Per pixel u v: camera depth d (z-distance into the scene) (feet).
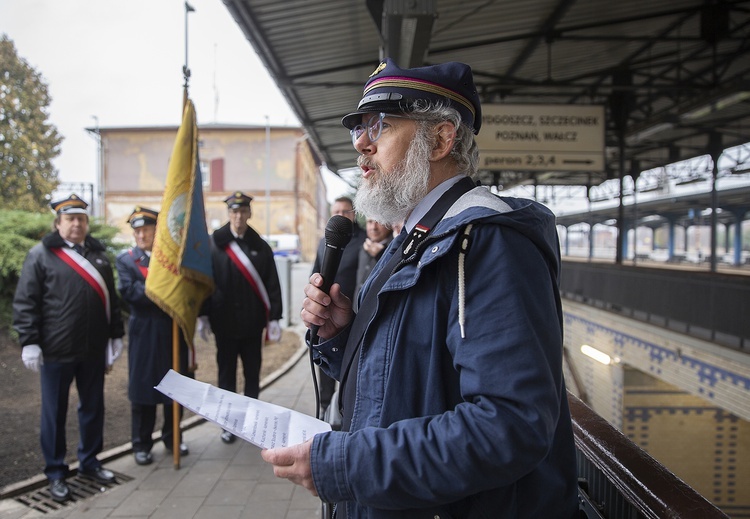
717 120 38.47
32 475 12.28
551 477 3.55
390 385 3.44
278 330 15.64
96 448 12.23
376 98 3.79
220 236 14.66
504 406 2.86
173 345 12.53
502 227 3.22
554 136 25.16
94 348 11.87
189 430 15.58
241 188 120.47
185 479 12.30
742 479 26.27
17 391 18.43
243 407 4.03
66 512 10.75
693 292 22.13
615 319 28.45
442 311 3.33
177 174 12.42
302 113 27.50
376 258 13.52
